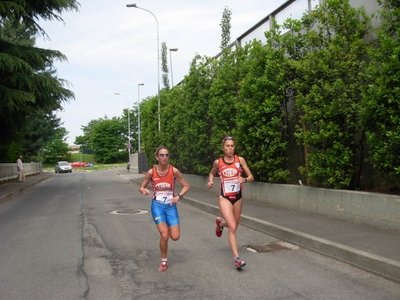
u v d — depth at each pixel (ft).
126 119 307.78
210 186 20.06
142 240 25.80
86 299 15.44
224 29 77.20
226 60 48.96
